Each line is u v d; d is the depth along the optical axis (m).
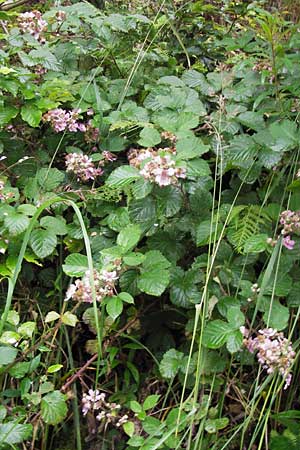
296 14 2.01
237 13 1.67
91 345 1.12
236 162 1.11
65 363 1.14
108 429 1.10
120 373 1.17
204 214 1.11
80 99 1.30
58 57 1.41
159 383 1.13
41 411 0.96
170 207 1.06
